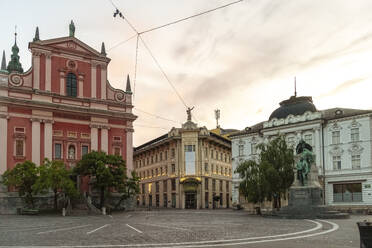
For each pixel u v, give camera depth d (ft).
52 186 155.22
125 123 214.48
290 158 156.97
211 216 148.15
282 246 55.36
